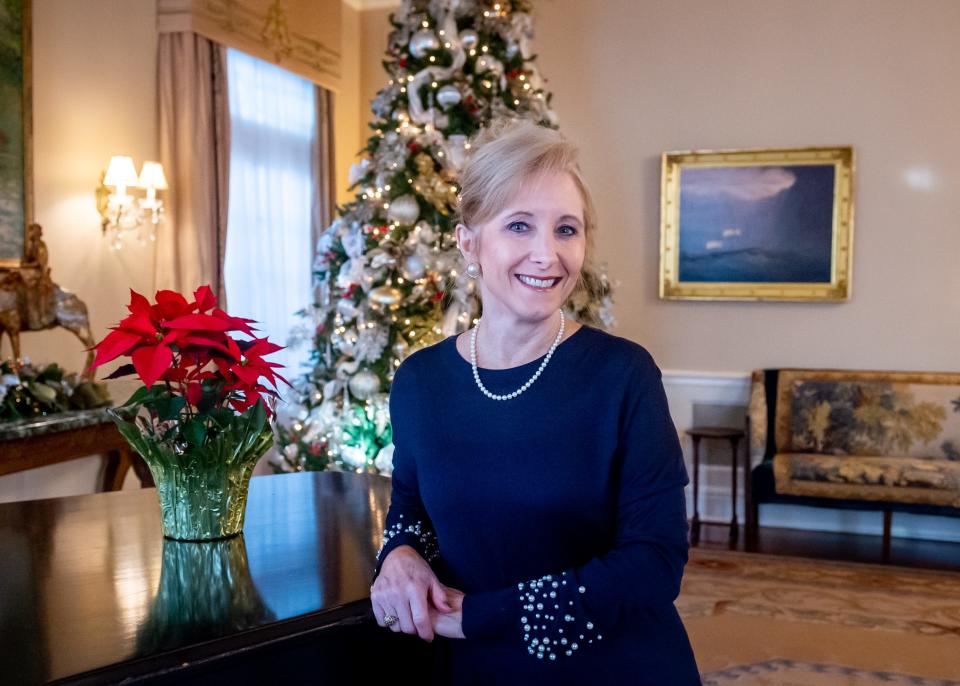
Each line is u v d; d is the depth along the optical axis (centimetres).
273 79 604
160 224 508
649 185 600
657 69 596
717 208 582
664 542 113
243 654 112
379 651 135
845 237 562
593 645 120
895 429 539
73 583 134
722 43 584
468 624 115
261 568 141
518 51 422
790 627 381
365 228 393
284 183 621
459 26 414
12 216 404
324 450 402
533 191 117
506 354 126
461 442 124
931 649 355
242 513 161
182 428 151
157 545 156
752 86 580
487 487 122
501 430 122
